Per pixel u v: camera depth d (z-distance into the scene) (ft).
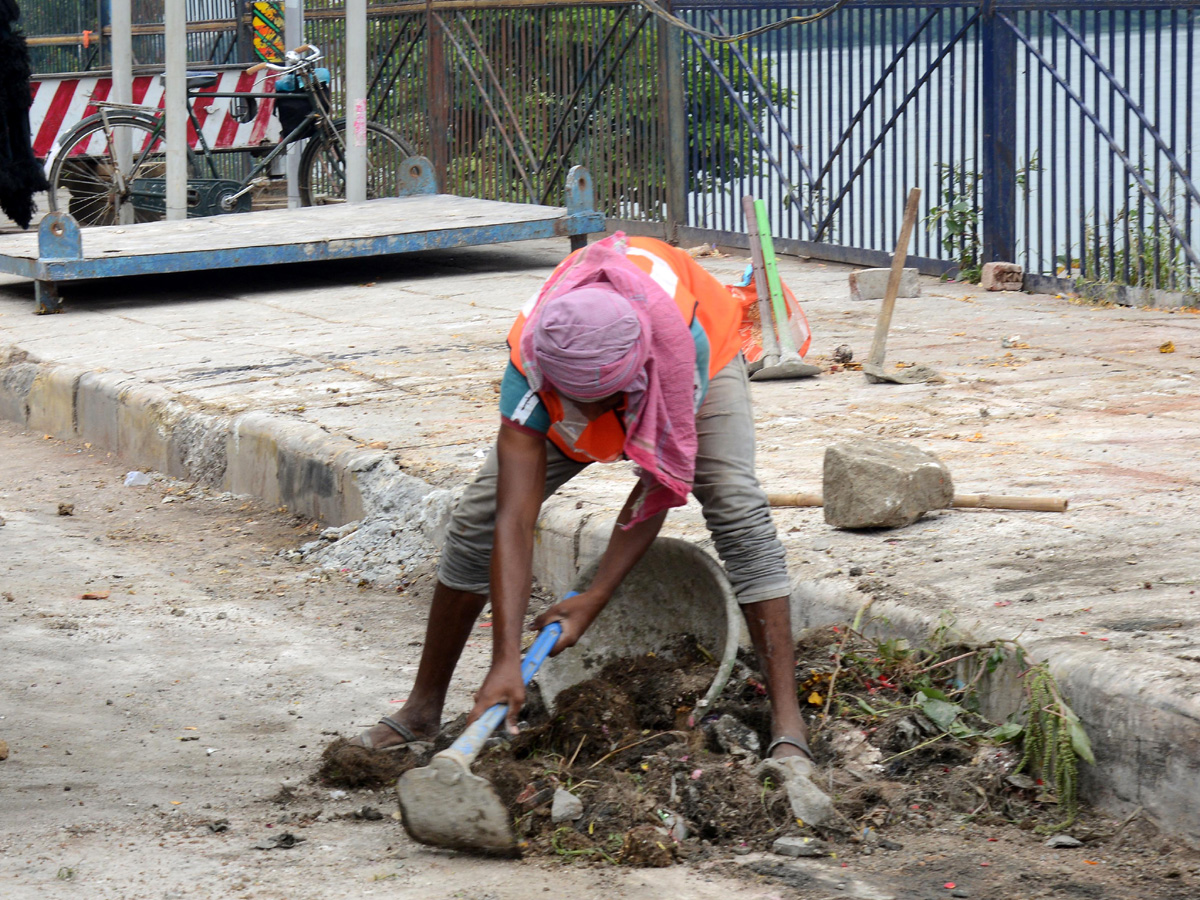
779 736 14.43
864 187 48.29
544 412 13.73
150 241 45.75
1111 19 39.55
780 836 13.23
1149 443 23.75
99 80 65.92
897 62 46.03
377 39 65.98
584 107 57.21
